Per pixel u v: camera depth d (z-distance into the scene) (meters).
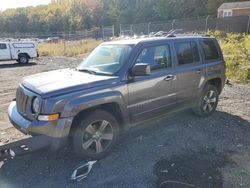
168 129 5.12
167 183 3.46
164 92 4.66
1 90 9.66
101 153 4.01
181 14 58.47
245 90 8.74
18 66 18.52
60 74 4.39
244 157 4.14
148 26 38.09
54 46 32.03
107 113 3.98
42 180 3.55
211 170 3.77
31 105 3.63
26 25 86.44
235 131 5.13
